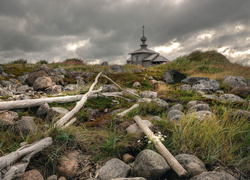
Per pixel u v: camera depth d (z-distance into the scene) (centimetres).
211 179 174
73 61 1870
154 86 884
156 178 196
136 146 255
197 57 1669
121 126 316
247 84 827
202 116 297
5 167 164
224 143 238
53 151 221
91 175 208
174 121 305
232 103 463
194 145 242
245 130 264
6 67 1045
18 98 440
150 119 347
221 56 1659
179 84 895
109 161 221
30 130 246
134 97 593
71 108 410
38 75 670
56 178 198
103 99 527
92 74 1056
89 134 280
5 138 228
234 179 176
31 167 201
